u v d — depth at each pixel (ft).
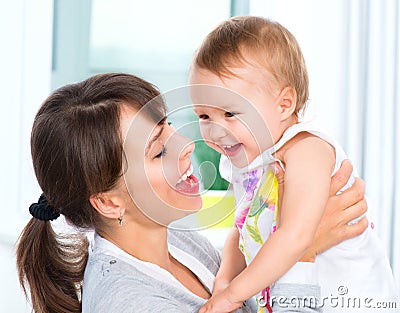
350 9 9.55
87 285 4.68
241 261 5.25
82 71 10.46
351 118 9.57
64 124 4.54
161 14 10.46
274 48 4.88
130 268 4.60
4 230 9.55
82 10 10.36
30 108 9.70
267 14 9.95
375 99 9.40
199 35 10.57
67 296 5.16
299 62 5.04
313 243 4.87
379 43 9.37
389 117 9.30
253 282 4.59
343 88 9.64
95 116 4.48
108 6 10.39
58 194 4.69
